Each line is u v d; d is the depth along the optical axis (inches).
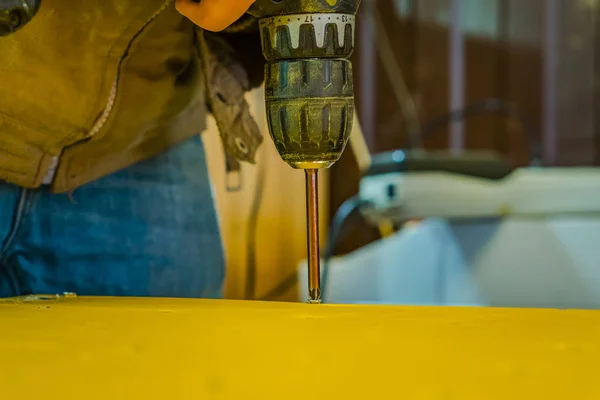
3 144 23.4
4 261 26.8
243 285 57.0
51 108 23.5
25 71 22.5
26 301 21.2
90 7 22.5
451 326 16.2
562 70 79.1
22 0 16.8
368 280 55.0
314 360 13.3
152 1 22.8
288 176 64.3
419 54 75.9
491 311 18.3
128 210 29.3
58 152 25.0
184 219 31.7
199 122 31.2
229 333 15.4
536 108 78.7
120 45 23.6
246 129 28.2
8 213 26.1
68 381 12.3
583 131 79.5
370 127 75.8
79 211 28.0
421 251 53.9
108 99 24.3
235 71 27.6
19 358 13.5
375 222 62.0
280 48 20.1
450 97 76.7
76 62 23.2
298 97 20.0
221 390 11.9
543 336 15.2
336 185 71.7
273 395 11.7
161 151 29.8
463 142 77.5
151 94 26.0
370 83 75.6
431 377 12.4
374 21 75.0
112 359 13.4
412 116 76.0
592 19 78.7
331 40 20.0
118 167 28.0
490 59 77.5
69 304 20.1
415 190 52.5
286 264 64.5
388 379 12.3
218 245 34.2
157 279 30.5
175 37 25.1
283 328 16.0
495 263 51.1
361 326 16.2
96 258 28.6
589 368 12.8
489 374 12.6
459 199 52.0
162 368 12.9
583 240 50.0
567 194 51.1
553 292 49.7
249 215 57.6
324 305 19.5
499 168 52.3
